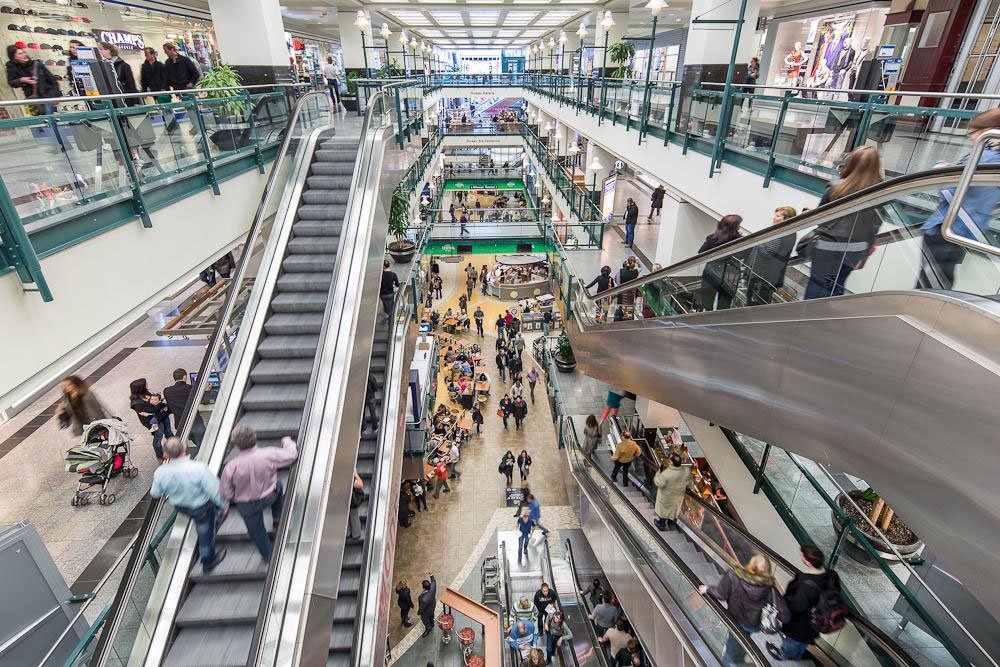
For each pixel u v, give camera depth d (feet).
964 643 10.04
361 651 16.79
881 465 8.27
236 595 13.41
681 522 19.95
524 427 42.63
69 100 13.16
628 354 21.39
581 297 35.86
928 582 11.48
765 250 13.61
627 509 21.84
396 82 35.68
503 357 49.62
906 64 25.88
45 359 12.03
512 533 32.63
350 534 19.84
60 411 24.21
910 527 7.61
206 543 13.26
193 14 47.60
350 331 17.07
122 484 25.13
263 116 25.50
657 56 77.25
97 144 14.01
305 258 21.18
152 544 12.78
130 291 15.11
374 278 20.92
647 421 31.30
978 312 6.42
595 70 63.41
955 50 23.20
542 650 25.29
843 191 11.96
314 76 65.21
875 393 8.36
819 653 12.23
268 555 13.57
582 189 52.85
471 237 58.90
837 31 39.78
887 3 33.76
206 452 15.35
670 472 19.54
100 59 23.36
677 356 16.65
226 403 16.83
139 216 15.55
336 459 14.49
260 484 12.91
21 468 26.76
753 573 12.76
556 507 34.65
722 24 26.55
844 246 10.57
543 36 99.96
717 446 20.39
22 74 19.39
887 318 8.05
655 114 29.81
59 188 12.70
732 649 13.33
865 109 14.15
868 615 11.98
